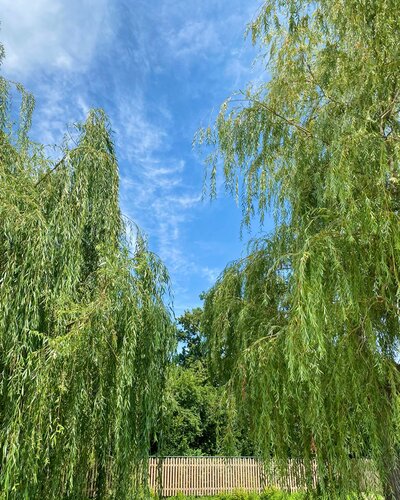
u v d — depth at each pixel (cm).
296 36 584
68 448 387
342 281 408
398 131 474
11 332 385
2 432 362
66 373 393
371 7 504
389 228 407
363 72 482
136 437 454
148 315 479
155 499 493
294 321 411
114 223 517
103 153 525
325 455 429
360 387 405
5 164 477
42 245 409
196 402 2058
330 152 473
